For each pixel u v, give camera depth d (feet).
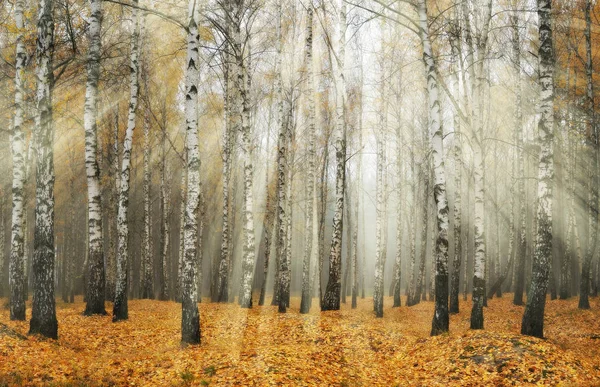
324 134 95.86
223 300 78.89
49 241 38.42
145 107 82.48
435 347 40.45
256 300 111.65
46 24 38.78
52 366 30.83
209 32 72.90
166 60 82.53
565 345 41.68
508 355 34.50
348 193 111.96
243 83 60.75
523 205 79.71
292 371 31.60
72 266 111.45
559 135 74.59
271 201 94.99
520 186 79.92
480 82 50.55
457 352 37.45
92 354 36.47
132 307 71.61
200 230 97.86
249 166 61.98
